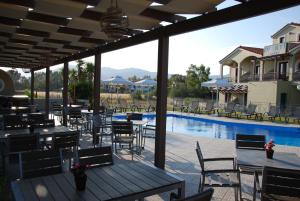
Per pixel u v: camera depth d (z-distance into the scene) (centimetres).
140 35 588
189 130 1480
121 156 677
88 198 237
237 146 488
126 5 416
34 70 1644
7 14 507
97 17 496
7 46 876
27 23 569
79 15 484
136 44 606
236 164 397
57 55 1070
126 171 316
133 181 282
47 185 266
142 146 784
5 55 1121
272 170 304
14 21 565
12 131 538
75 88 1825
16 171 465
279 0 330
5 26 591
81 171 253
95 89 827
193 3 400
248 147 486
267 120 1603
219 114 1802
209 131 1452
